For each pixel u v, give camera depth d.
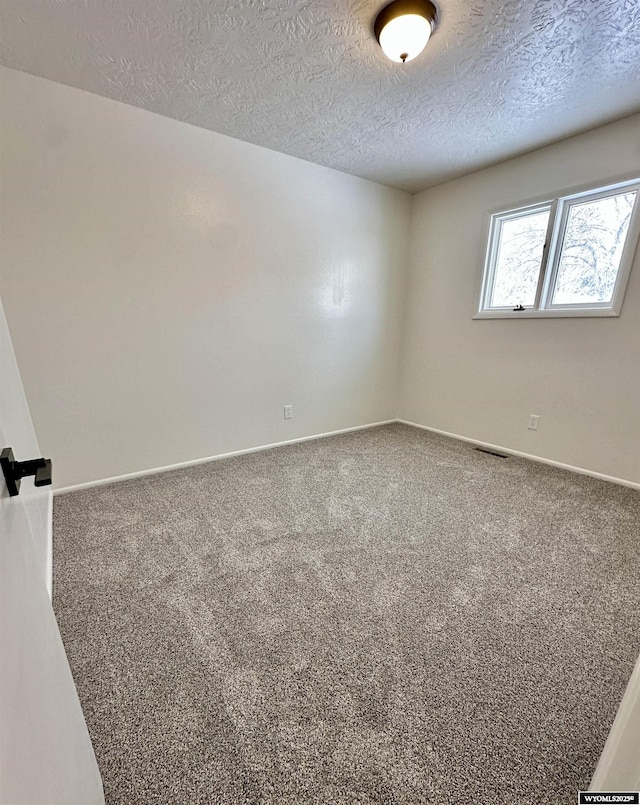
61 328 2.15
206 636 1.27
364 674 1.13
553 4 1.40
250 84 1.91
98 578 1.55
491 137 2.47
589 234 2.54
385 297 3.68
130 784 0.85
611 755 0.58
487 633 1.29
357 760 0.91
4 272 1.95
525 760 0.91
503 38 1.58
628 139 2.22
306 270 3.09
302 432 3.40
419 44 1.49
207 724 0.99
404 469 2.75
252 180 2.66
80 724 0.73
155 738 0.95
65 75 1.86
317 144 2.60
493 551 1.76
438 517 2.06
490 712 1.02
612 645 1.24
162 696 1.06
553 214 2.63
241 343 2.87
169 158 2.31
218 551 1.74
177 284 2.49
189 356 2.64
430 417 3.79
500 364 3.13
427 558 1.70
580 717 1.01
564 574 1.60
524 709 1.03
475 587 1.51
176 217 2.41
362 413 3.82
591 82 1.88
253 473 2.65
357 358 3.62
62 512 2.07
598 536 1.88
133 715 1.01
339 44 1.62
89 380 2.29
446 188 3.31
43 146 1.94
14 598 0.49
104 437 2.40
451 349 3.50
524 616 1.36
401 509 2.15
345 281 3.35
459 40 1.59
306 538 1.85
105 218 2.18
